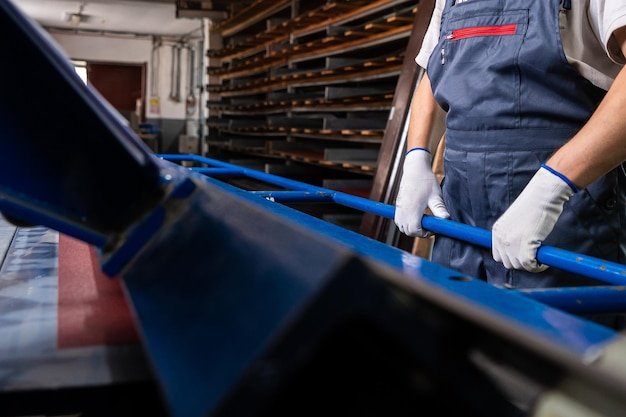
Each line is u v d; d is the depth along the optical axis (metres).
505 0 1.64
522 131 1.65
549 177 1.43
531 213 1.44
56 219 0.84
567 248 1.64
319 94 6.05
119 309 0.85
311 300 0.42
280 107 6.94
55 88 0.71
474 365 0.46
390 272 0.47
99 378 0.63
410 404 0.52
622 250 1.65
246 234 0.66
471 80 1.71
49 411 0.61
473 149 1.74
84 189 0.81
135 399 0.62
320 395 0.53
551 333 0.57
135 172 0.82
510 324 0.38
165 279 0.73
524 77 1.62
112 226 0.87
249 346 0.46
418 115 2.06
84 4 12.53
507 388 0.70
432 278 0.76
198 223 0.78
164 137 16.88
